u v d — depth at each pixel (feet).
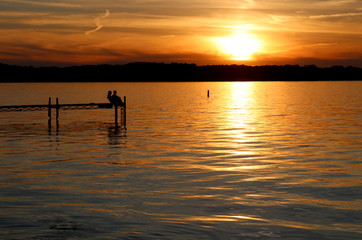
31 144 86.99
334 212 41.98
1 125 124.57
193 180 55.21
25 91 426.10
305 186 51.96
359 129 110.63
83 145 85.76
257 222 39.19
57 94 356.18
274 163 66.33
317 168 62.49
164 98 302.25
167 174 58.80
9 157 71.97
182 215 41.06
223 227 37.88
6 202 45.11
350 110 178.70
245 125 122.72
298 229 37.42
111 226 38.01
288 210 42.63
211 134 102.22
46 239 35.01
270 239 35.27
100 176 57.62
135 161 68.49
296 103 235.40
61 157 72.13
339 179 55.62
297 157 71.36
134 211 42.24
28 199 46.34
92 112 173.88
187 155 73.77
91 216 40.60
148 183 53.62
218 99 289.33
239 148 80.94
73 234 36.06
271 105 220.23
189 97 319.88
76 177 57.00
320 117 147.23
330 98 288.92
